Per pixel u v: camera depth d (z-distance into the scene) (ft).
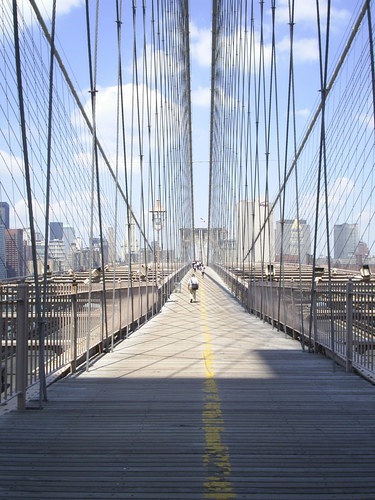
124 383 16.29
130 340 28.19
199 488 7.94
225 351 23.82
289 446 9.95
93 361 20.81
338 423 11.64
